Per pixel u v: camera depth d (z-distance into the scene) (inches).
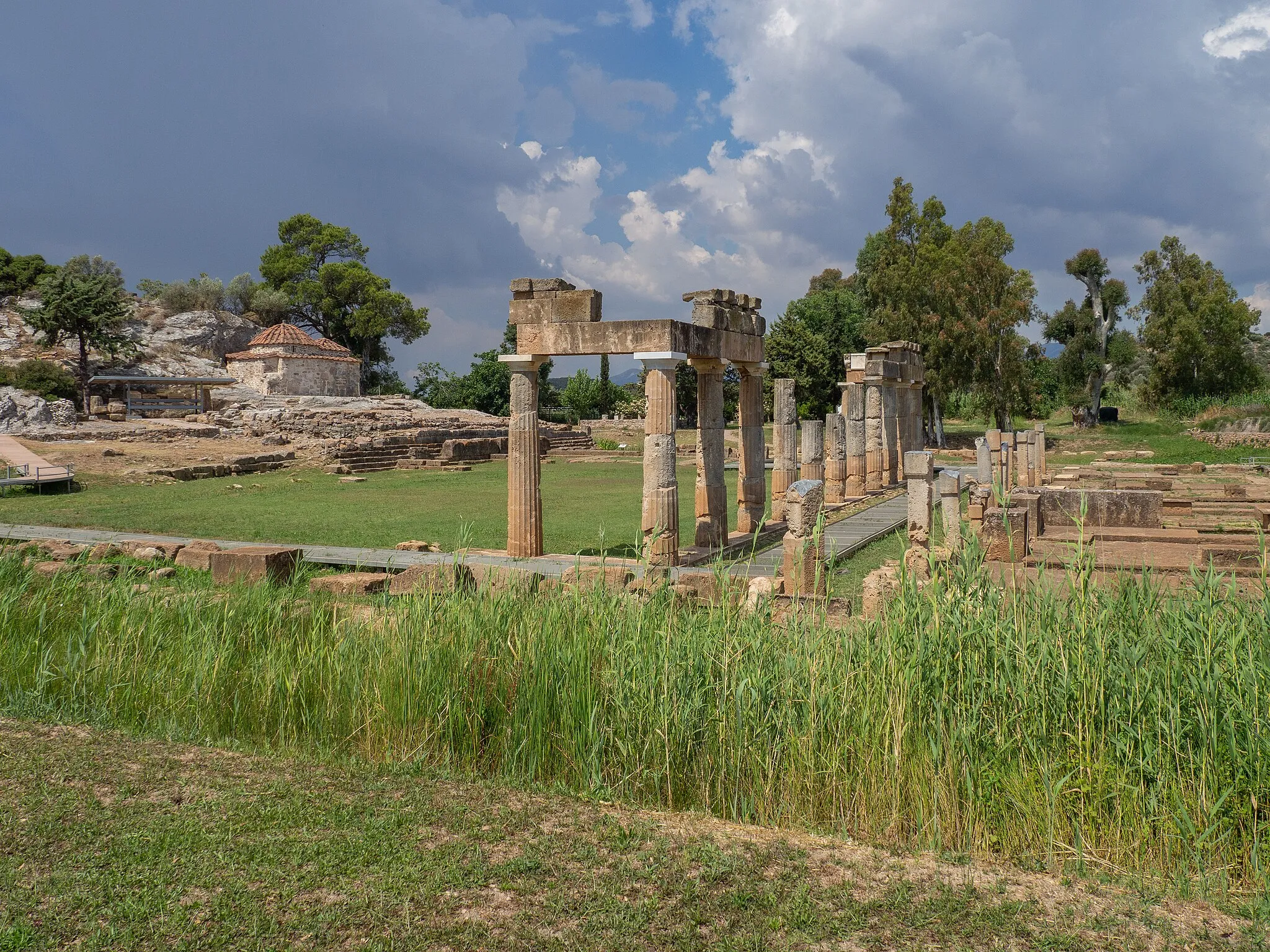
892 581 352.5
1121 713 197.9
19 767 225.9
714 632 246.7
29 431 1454.2
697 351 589.3
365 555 588.1
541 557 585.6
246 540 684.1
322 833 191.3
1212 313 1993.1
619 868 177.2
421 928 153.6
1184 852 181.0
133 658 291.6
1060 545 498.3
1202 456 1518.2
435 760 243.1
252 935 151.3
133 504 954.7
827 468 923.4
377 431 1800.0
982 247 1770.4
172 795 210.8
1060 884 173.9
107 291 1994.3
